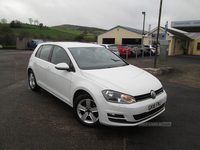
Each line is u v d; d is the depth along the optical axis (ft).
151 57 59.62
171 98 15.51
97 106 8.79
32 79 16.30
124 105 8.26
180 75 25.59
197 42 84.99
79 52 12.17
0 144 8.13
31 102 13.66
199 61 47.42
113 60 13.09
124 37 85.15
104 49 14.30
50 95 15.49
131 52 55.31
